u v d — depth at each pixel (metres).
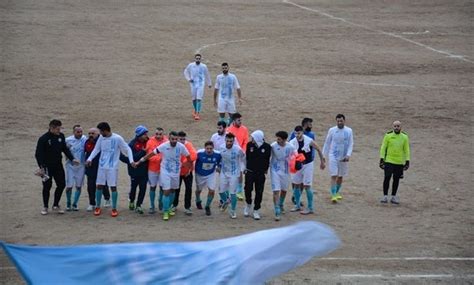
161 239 24.23
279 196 26.95
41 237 24.33
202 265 13.03
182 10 75.25
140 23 68.38
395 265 22.33
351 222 26.70
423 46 63.31
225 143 27.02
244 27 68.94
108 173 26.67
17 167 32.94
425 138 39.41
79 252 13.30
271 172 26.83
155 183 27.19
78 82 48.59
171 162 26.58
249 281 12.91
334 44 63.09
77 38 61.25
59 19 67.81
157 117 41.88
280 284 20.47
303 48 61.22
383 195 30.00
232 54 58.25
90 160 26.61
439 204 29.17
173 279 12.84
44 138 26.55
